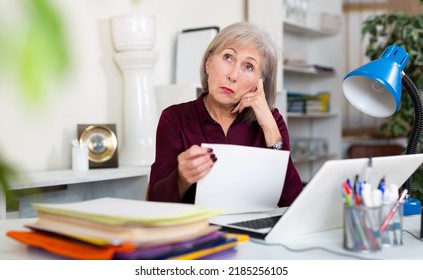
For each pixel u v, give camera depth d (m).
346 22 5.28
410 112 3.51
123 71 2.98
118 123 3.09
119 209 0.86
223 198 1.27
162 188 1.37
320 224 1.11
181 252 0.81
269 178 1.29
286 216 1.01
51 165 2.71
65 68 0.17
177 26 3.55
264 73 1.66
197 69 3.35
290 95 4.60
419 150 3.45
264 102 1.63
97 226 0.82
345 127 5.32
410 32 3.37
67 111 2.78
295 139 4.88
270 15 4.11
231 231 1.11
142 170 2.73
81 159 2.67
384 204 0.96
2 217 2.05
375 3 5.24
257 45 1.62
